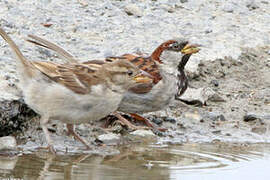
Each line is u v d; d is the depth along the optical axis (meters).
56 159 10.37
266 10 19.69
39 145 11.10
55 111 10.35
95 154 10.86
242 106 14.39
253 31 18.11
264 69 16.33
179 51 13.04
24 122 11.59
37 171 9.58
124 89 10.69
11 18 15.80
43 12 16.59
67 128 11.20
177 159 10.81
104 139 11.63
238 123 13.51
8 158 10.26
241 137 12.69
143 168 10.10
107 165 10.19
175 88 12.87
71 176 9.40
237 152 11.52
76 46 15.16
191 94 14.16
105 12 17.39
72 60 11.62
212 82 15.29
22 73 10.39
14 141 10.68
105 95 10.41
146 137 12.23
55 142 11.30
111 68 10.50
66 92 10.19
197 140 12.31
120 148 11.38
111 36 16.08
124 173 9.72
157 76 12.45
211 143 12.16
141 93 12.35
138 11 17.64
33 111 11.74
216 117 13.59
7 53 13.71
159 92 12.49
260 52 17.09
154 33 16.70
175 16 18.05
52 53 14.41
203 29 17.55
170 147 11.67
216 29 17.77
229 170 10.24
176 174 9.85
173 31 17.00
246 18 18.89
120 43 15.71
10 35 14.85
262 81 15.73
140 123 13.08
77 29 16.09
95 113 10.52
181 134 12.61
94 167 10.00
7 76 12.34
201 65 15.73
